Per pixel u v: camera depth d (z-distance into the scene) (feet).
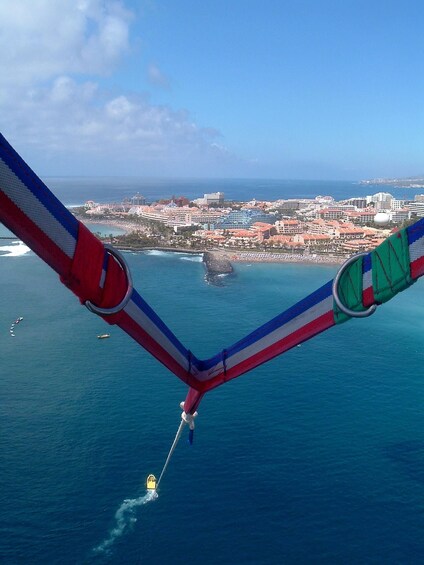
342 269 18.71
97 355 273.13
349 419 204.23
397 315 370.32
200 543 137.59
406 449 181.47
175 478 163.43
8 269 517.96
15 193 15.72
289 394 228.02
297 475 165.68
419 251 16.20
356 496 155.63
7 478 161.68
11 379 239.30
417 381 245.65
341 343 302.25
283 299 431.43
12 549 134.10
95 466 169.27
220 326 339.57
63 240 17.43
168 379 241.55
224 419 202.49
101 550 134.72
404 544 137.49
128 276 19.67
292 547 136.36
